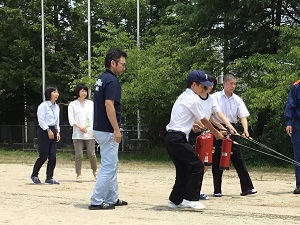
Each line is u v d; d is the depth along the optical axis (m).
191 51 18.77
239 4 17.91
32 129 28.12
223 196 8.93
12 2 28.47
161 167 16.41
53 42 28.25
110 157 7.25
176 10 20.67
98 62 21.66
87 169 15.18
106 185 7.26
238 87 17.66
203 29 19.64
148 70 18.88
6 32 28.06
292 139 9.38
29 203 7.86
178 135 7.12
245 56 19.22
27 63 27.92
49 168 10.95
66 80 27.44
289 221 6.40
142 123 21.62
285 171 15.16
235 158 9.01
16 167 15.72
